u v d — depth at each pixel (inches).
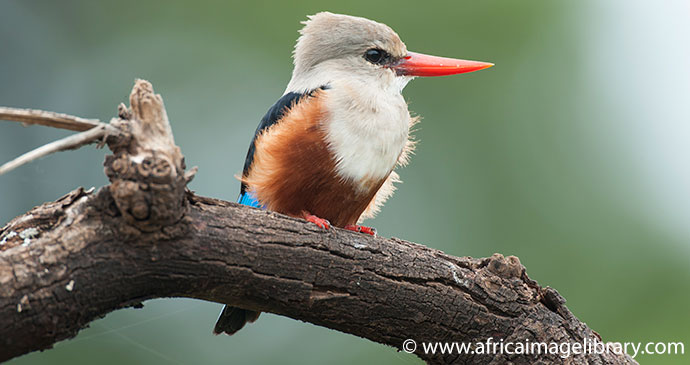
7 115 215.8
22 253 225.1
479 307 283.3
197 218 249.8
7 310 218.5
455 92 539.5
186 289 251.1
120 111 231.6
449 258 291.4
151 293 247.4
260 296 261.6
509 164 530.0
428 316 279.3
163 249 240.5
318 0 571.2
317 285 266.2
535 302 291.0
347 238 273.7
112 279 234.8
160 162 223.6
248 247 254.1
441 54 538.9
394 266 275.0
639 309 487.2
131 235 233.9
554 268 503.8
